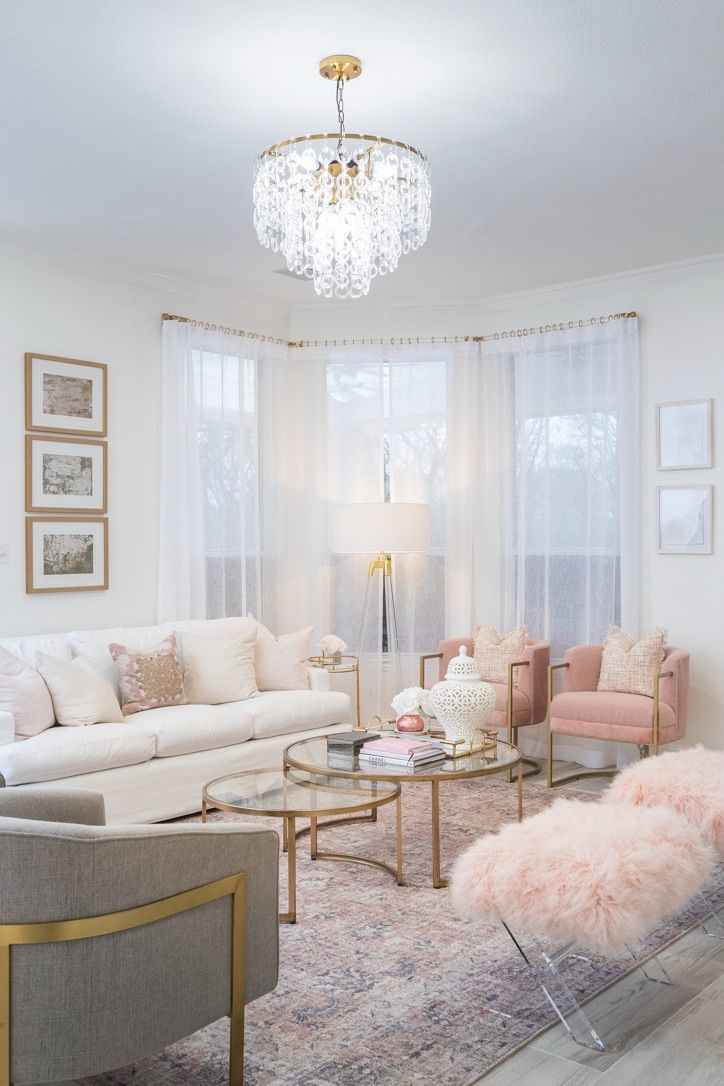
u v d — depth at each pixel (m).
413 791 5.27
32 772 4.04
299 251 3.76
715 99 3.58
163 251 5.37
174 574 5.76
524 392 6.30
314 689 5.62
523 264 5.71
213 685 5.18
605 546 5.95
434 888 3.72
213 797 3.55
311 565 6.66
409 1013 2.71
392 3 2.93
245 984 2.29
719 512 5.58
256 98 3.55
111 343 5.59
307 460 6.68
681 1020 2.69
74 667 4.56
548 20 3.03
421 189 3.67
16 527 5.10
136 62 3.26
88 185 4.39
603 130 3.85
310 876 3.88
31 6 2.90
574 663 5.55
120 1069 2.42
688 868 2.69
